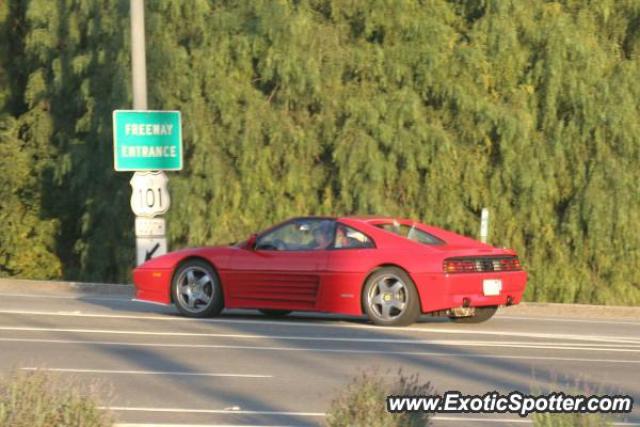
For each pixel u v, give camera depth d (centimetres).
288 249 3250
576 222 4919
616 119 4828
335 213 5138
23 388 1499
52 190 6228
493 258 3173
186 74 5269
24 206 6184
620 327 3566
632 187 4862
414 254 3106
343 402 1466
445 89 5003
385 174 5031
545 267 5028
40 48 5925
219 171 5200
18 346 2712
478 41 5019
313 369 2400
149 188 4206
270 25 5097
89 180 5809
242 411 1939
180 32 5344
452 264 3084
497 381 2280
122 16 5444
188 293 3366
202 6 5216
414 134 4984
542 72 4934
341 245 3186
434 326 3238
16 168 6034
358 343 2823
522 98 4938
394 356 2608
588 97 4859
